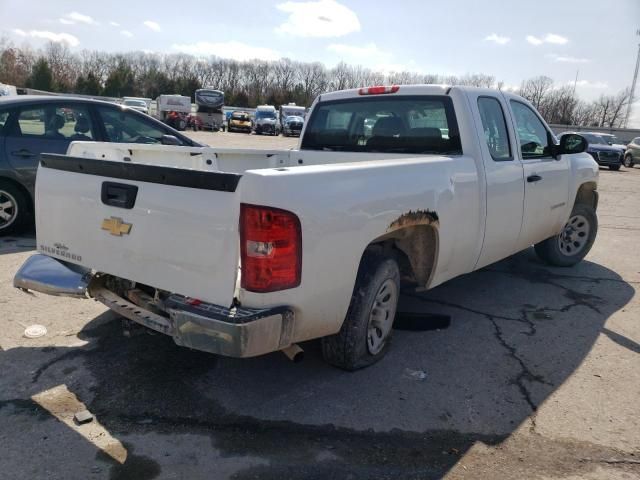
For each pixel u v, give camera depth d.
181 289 2.78
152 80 85.25
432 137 4.38
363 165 3.11
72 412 2.99
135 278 2.98
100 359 3.60
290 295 2.68
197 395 3.20
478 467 2.66
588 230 6.32
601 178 19.28
